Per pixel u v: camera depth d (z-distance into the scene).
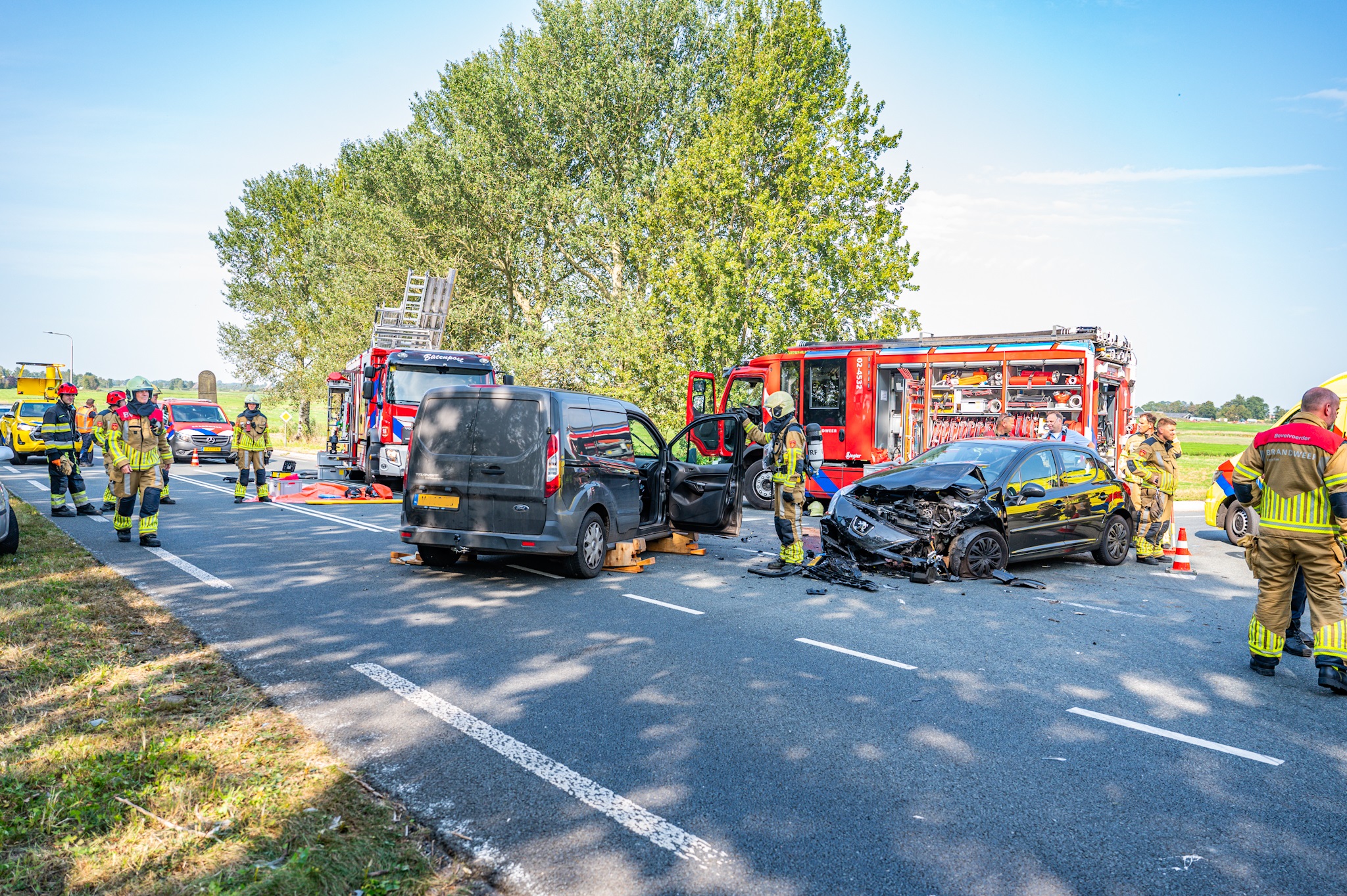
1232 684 5.54
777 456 9.04
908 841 3.31
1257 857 3.25
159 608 6.68
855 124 25.44
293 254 40.69
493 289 32.62
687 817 3.47
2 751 3.86
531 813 3.46
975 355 14.05
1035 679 5.52
